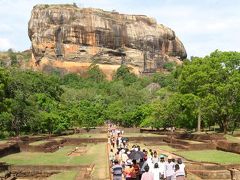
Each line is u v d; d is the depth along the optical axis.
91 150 54.03
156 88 153.25
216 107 59.22
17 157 45.03
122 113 115.56
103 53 194.75
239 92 58.06
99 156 45.12
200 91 61.34
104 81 177.00
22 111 65.94
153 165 22.02
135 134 82.31
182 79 66.88
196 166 33.25
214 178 31.33
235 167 33.28
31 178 37.19
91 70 182.75
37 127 74.88
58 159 42.97
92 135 83.31
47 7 197.75
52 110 85.38
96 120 111.06
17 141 54.62
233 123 64.44
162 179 21.95
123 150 30.45
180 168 21.61
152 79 171.12
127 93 137.00
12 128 65.44
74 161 40.91
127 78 176.38
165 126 88.62
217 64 61.91
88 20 195.25
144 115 103.94
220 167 33.00
